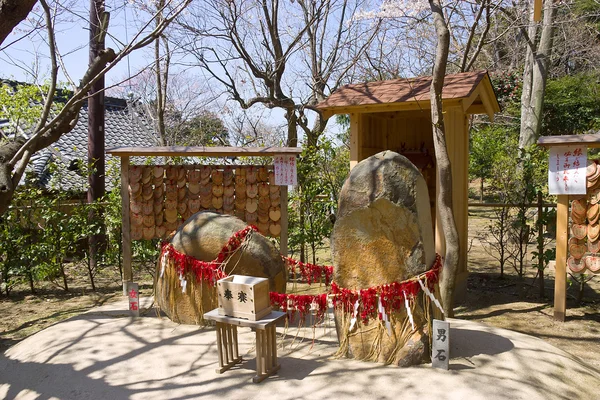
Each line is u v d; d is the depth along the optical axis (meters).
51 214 7.05
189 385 3.50
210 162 9.16
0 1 4.22
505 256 8.97
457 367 3.60
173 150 6.00
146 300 5.91
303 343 4.29
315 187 7.42
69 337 4.53
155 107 17.95
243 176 6.21
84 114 13.41
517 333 4.45
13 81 10.40
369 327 3.79
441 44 5.00
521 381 3.38
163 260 4.93
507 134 17.48
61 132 6.09
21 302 6.71
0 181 4.68
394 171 3.72
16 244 6.94
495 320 5.54
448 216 5.13
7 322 5.87
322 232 7.46
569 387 3.43
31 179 7.70
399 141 8.00
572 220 5.38
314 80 11.67
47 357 4.12
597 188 5.20
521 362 3.70
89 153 8.95
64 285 7.47
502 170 7.98
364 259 3.81
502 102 17.75
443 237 5.96
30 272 6.95
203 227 4.84
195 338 4.42
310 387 3.38
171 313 4.89
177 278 4.84
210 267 4.60
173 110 18.36
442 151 5.11
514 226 7.30
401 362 3.67
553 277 7.44
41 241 7.16
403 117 7.88
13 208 6.82
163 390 3.46
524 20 12.09
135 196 6.23
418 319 3.70
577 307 5.97
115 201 7.59
